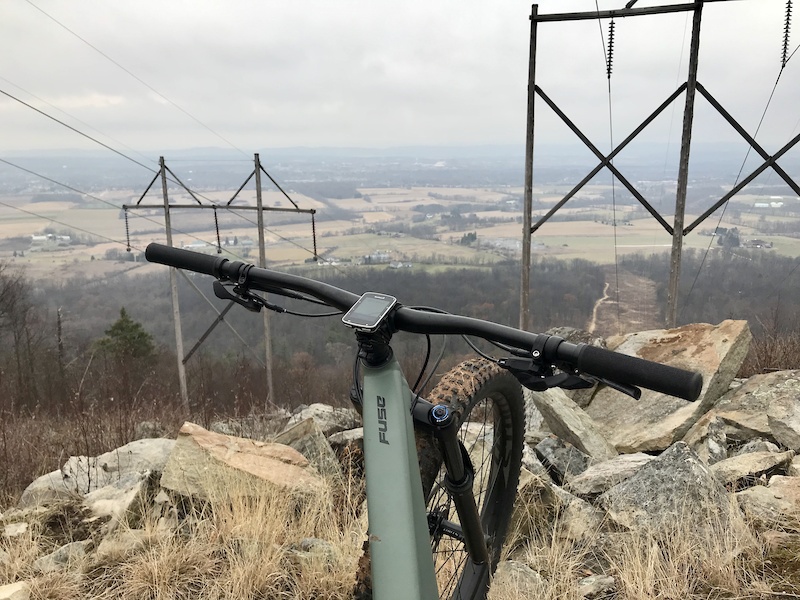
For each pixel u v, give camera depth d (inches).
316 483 138.2
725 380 189.9
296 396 567.2
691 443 169.6
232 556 112.3
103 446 228.5
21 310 952.3
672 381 51.7
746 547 107.9
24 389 731.4
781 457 140.6
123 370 345.4
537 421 198.1
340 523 131.2
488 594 100.0
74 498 139.7
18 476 195.6
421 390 70.6
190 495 133.0
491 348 90.9
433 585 58.0
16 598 100.3
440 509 85.0
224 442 146.3
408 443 62.0
